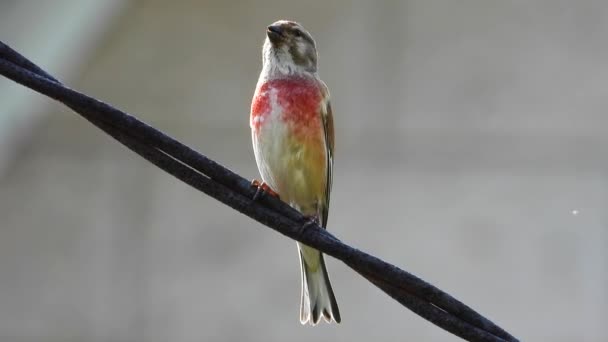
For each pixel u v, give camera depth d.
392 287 6.11
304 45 8.18
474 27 14.32
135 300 13.91
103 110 6.05
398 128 14.04
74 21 13.91
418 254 13.67
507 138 14.06
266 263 13.85
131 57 14.26
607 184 13.88
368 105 14.10
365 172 13.88
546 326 13.51
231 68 14.26
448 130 14.05
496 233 13.77
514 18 14.34
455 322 6.06
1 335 13.92
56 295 14.00
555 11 14.32
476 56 14.27
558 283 13.59
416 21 14.30
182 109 14.20
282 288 13.83
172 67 14.27
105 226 14.10
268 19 14.34
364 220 13.74
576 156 13.95
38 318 13.98
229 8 14.37
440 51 14.23
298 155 7.97
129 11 14.24
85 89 14.22
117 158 14.20
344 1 14.30
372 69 14.20
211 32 14.34
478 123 14.06
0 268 14.05
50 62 13.96
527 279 13.60
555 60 14.20
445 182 13.86
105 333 13.86
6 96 13.70
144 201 14.08
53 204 14.14
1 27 13.70
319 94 8.09
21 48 13.77
